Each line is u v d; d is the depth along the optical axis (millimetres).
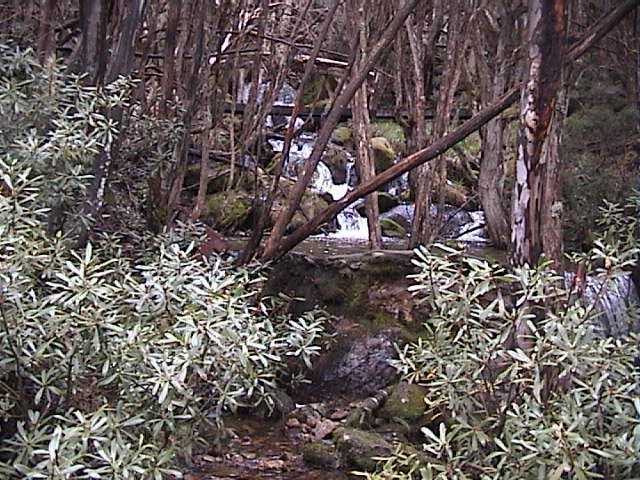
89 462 1907
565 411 1739
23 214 2059
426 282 1990
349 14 4582
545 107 2293
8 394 1934
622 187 4766
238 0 4629
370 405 3240
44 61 3264
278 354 2414
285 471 2771
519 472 1750
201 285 2189
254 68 4902
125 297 2074
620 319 2914
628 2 2666
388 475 1935
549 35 2252
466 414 1940
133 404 1949
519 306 2035
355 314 3785
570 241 4883
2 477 1750
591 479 1713
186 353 1881
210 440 2709
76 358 1906
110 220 3578
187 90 4207
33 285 2012
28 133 2564
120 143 3463
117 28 3256
